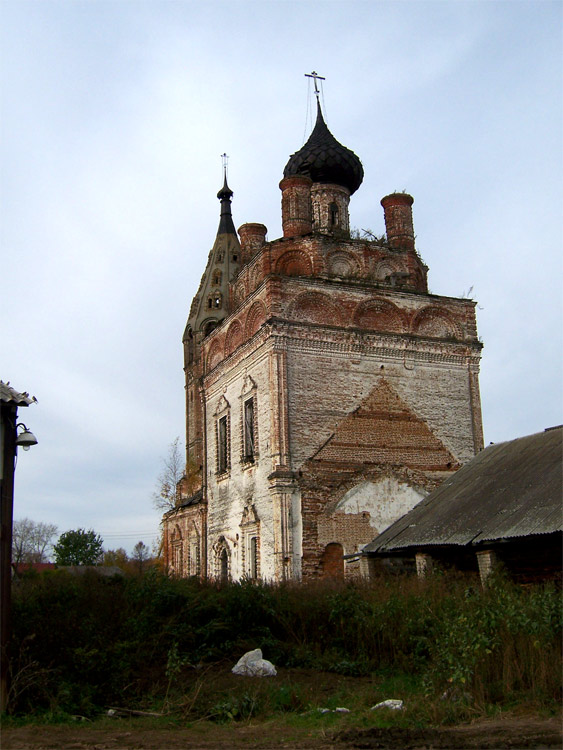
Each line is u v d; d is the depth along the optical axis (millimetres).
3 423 12359
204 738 9984
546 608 12570
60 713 11461
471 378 29641
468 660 11547
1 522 12055
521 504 18891
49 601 15055
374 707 11695
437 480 28062
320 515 25922
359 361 27859
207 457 33062
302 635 16766
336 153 33219
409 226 31891
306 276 28094
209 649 15656
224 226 58469
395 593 16656
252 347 28422
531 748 8891
